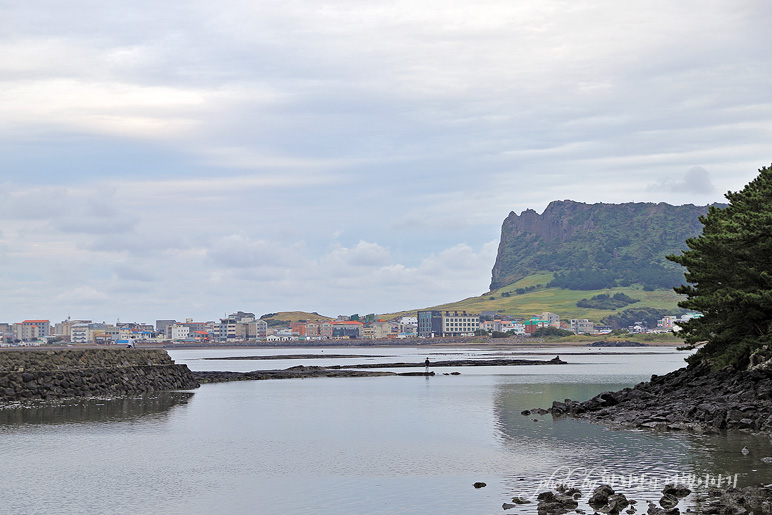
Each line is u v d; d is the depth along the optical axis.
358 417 63.62
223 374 133.12
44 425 57.12
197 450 46.03
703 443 44.06
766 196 67.56
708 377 66.00
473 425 56.94
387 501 32.28
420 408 71.19
